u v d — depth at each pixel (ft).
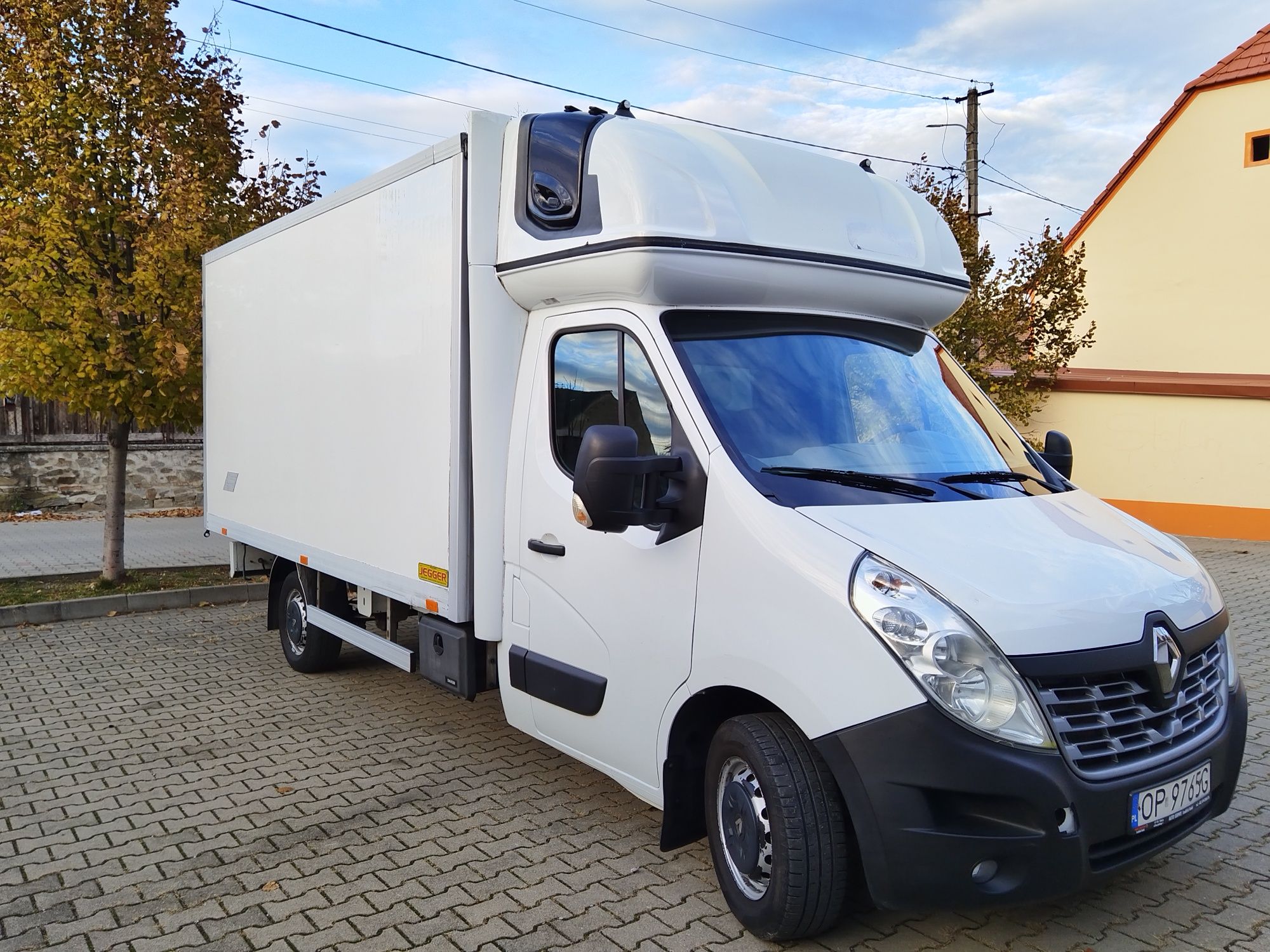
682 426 12.22
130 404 31.94
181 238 30.35
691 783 12.56
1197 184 53.21
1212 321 53.26
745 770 11.56
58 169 29.84
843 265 13.84
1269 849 13.92
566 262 13.53
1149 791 10.11
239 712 20.99
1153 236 54.90
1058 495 13.35
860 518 11.16
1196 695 11.08
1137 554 11.91
